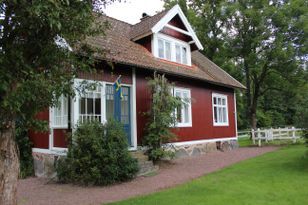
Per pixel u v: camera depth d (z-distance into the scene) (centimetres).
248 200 655
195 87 1617
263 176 905
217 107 1823
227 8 2645
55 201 733
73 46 534
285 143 1977
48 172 1083
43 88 444
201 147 1602
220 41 2828
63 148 1047
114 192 800
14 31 449
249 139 2733
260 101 4644
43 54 478
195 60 1895
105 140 929
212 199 667
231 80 1988
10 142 454
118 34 1466
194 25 2884
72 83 529
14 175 456
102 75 1105
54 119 1106
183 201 659
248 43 2627
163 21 1464
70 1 460
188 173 1018
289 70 2598
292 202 639
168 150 1220
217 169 1083
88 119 1015
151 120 1205
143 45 1495
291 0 2553
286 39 2559
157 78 1201
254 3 2627
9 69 417
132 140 1209
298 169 988
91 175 891
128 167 929
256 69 2544
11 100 399
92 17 523
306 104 1091
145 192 780
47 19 407
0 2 384
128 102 1231
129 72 1234
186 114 1538
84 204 691
